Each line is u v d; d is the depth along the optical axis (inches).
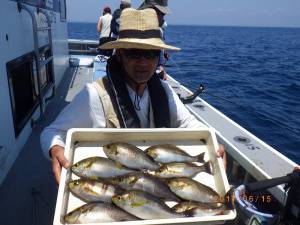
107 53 148.4
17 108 74.4
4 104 62.4
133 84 42.6
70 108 41.1
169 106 46.8
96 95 40.9
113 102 41.2
